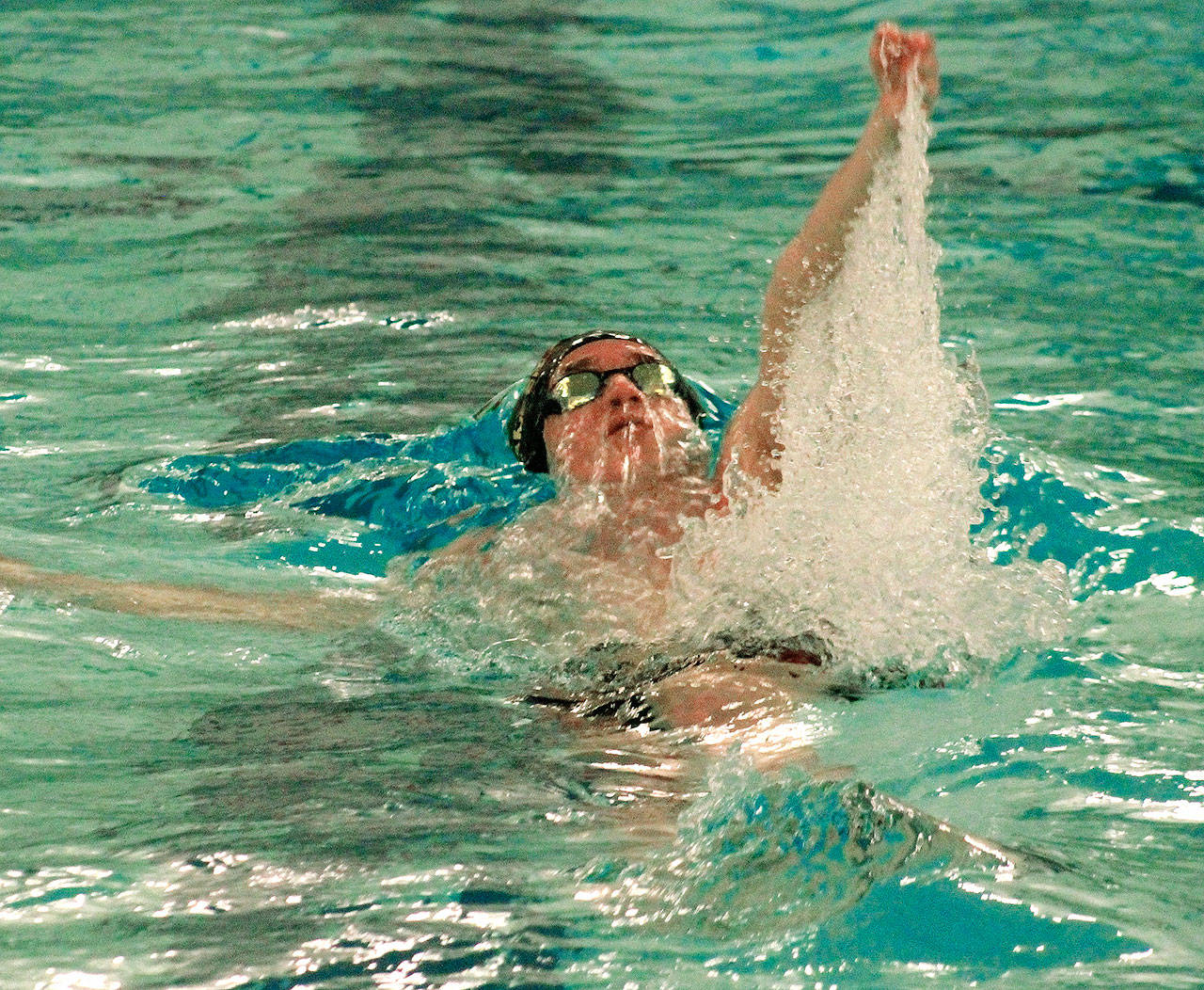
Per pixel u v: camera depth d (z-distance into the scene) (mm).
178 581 11633
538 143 26047
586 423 12781
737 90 29625
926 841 7570
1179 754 8820
